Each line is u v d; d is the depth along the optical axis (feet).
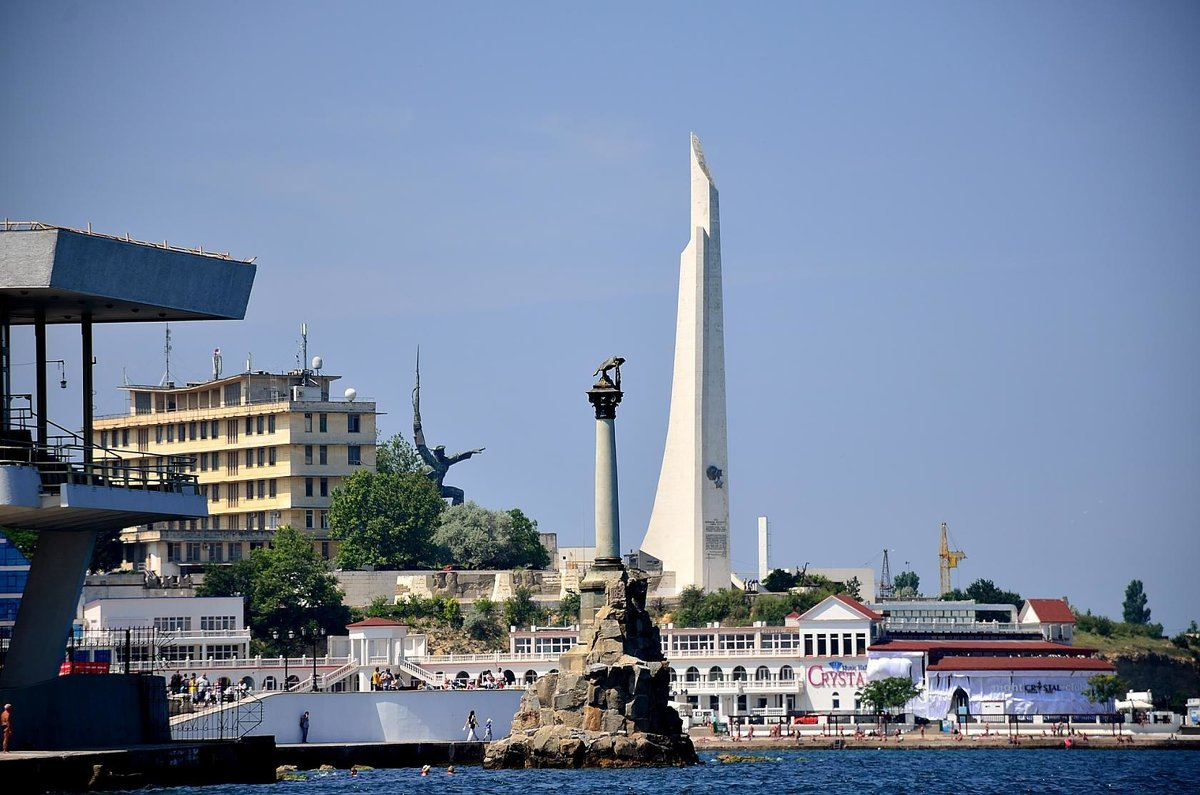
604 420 506.07
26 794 352.90
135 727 431.43
